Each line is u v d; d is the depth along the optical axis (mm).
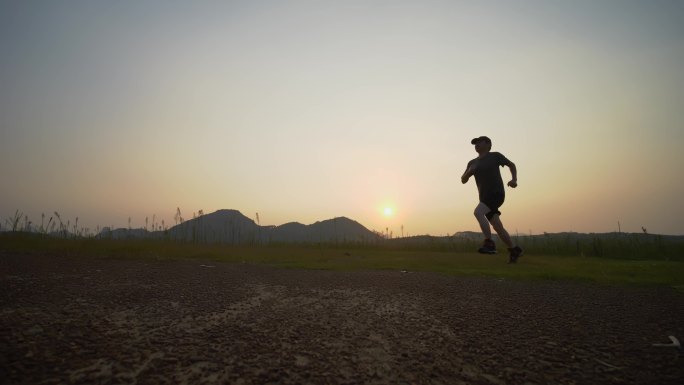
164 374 1846
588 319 3119
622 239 11953
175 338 2436
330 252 13797
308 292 4418
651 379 1903
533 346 2412
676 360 2168
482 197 7488
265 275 6004
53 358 1969
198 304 3531
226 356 2131
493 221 7543
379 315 3262
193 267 7023
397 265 7891
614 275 6043
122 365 1936
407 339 2551
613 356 2232
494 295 4289
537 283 5289
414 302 3857
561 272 6387
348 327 2842
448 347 2389
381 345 2418
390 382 1841
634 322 3023
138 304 3420
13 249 10039
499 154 7586
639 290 4711
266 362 2057
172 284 4707
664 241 11344
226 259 9312
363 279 5637
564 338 2584
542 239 14219
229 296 4012
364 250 16125
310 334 2627
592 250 11477
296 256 10852
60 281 4609
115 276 5289
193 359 2062
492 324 2957
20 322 2598
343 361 2117
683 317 3193
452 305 3707
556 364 2102
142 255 9430
